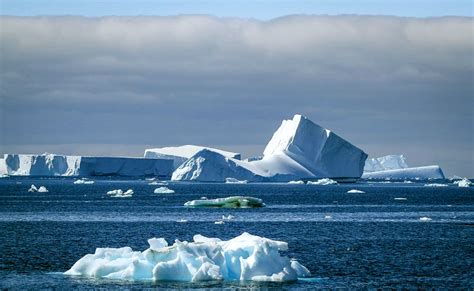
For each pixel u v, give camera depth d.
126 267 144.00
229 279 138.75
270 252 142.12
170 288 132.25
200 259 139.50
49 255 183.25
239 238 147.50
